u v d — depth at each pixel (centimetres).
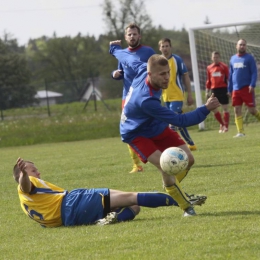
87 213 1582
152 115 1547
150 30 13075
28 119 7981
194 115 1508
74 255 1252
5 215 1906
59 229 1567
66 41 17688
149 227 1466
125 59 2170
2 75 13712
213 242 1239
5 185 2703
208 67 4750
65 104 10069
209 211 1612
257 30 5322
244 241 1226
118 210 1594
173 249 1215
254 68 3984
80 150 4394
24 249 1367
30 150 4900
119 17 13150
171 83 3294
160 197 1582
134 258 1175
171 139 1702
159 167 1603
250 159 2744
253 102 4016
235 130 4856
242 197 1794
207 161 2819
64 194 1614
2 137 6278
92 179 2617
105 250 1269
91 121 6825
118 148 4253
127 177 2577
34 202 1608
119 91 10100
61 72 17625
